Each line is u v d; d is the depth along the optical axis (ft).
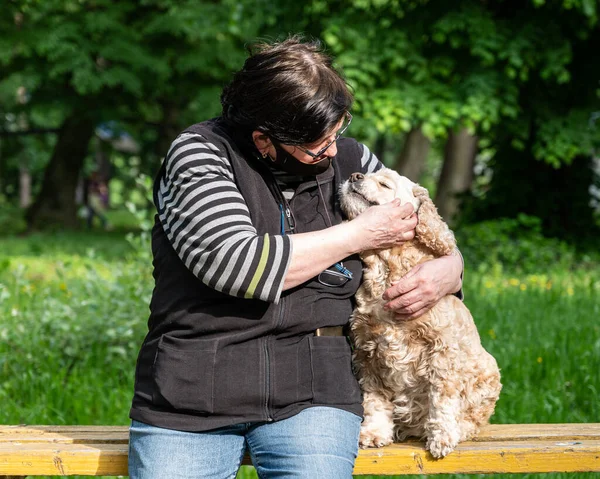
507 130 35.27
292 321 8.21
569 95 37.01
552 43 34.01
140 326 16.63
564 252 35.06
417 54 33.88
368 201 9.31
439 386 9.14
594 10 33.04
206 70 51.19
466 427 9.50
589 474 11.79
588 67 37.06
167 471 7.74
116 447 8.89
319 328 8.47
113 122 61.46
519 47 33.14
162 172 8.78
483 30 33.24
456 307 9.61
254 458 8.23
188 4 47.67
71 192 63.52
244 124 8.36
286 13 37.35
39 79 50.11
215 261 7.82
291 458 7.87
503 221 36.35
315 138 8.19
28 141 88.17
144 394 8.20
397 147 93.50
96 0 48.96
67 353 16.05
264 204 8.48
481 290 25.07
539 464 8.84
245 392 7.97
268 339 8.17
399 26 34.83
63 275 21.81
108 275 22.48
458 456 8.88
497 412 13.78
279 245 7.94
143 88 52.26
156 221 8.86
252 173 8.52
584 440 9.39
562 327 18.97
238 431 8.16
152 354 8.29
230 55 50.01
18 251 42.98
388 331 9.26
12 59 51.42
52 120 80.02
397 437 9.80
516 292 24.99
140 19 51.29
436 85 33.91
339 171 9.57
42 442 9.15
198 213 8.02
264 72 8.13
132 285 17.06
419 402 9.57
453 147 51.98
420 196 9.56
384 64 34.81
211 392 7.95
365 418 9.54
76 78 47.37
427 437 9.13
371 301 9.37
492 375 9.90
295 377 8.16
